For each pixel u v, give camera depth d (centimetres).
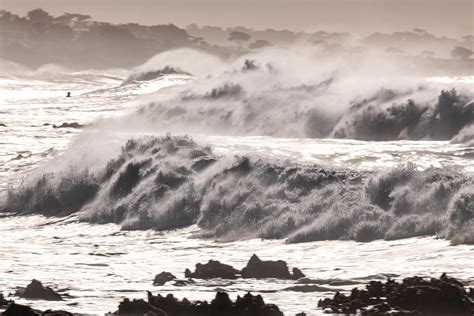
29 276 9381
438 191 11281
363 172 12612
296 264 9875
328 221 11362
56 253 11019
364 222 11150
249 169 13150
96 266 10056
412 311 7125
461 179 11444
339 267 9562
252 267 9206
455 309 7200
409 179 11644
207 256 10712
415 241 10600
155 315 7219
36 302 8056
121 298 8244
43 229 13100
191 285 8844
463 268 9100
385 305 7262
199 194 13075
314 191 12244
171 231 12512
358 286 8562
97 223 13338
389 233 10938
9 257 10644
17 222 13725
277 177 12750
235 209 12425
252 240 11612
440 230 10750
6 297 8281
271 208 12169
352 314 7362
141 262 10344
